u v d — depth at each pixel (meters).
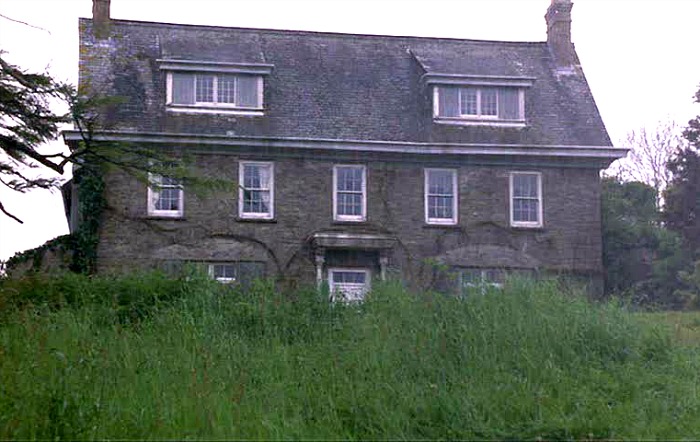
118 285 20.61
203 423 12.46
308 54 36.94
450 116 35.69
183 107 34.03
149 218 32.94
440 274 34.16
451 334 16.39
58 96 20.25
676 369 16.23
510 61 37.88
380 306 18.33
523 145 35.09
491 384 14.66
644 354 16.92
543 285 18.62
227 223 33.47
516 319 16.95
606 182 43.41
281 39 37.28
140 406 13.02
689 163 40.41
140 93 34.09
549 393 14.48
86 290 20.44
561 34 38.72
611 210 40.16
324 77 36.25
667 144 60.09
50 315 17.88
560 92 37.22
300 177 34.19
